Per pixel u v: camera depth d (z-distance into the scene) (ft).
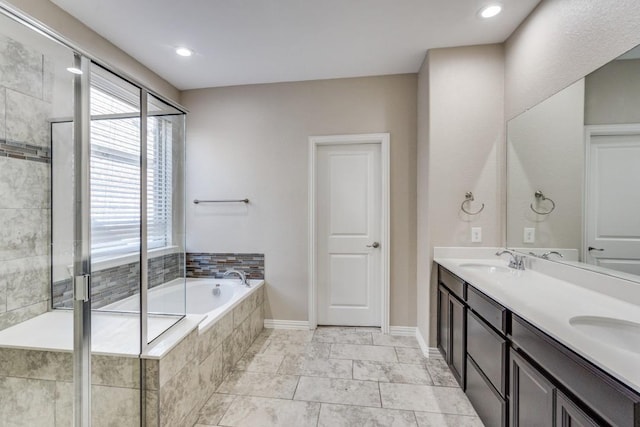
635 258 3.96
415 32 6.92
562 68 5.39
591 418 2.56
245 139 9.77
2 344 4.88
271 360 7.63
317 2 5.86
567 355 2.91
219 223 9.93
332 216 9.72
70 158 5.32
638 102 3.92
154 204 6.27
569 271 5.19
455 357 6.38
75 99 5.29
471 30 6.89
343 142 9.38
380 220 9.50
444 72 7.59
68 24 6.14
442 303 7.28
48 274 5.14
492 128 7.50
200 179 9.98
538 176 6.13
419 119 8.71
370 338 8.89
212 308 9.32
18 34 4.89
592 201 4.70
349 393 6.24
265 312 9.77
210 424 5.37
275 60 8.17
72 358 4.81
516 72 6.87
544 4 5.84
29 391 4.89
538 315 3.56
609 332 3.44
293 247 9.62
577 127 5.03
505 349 4.21
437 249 7.66
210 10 6.08
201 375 5.76
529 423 3.61
